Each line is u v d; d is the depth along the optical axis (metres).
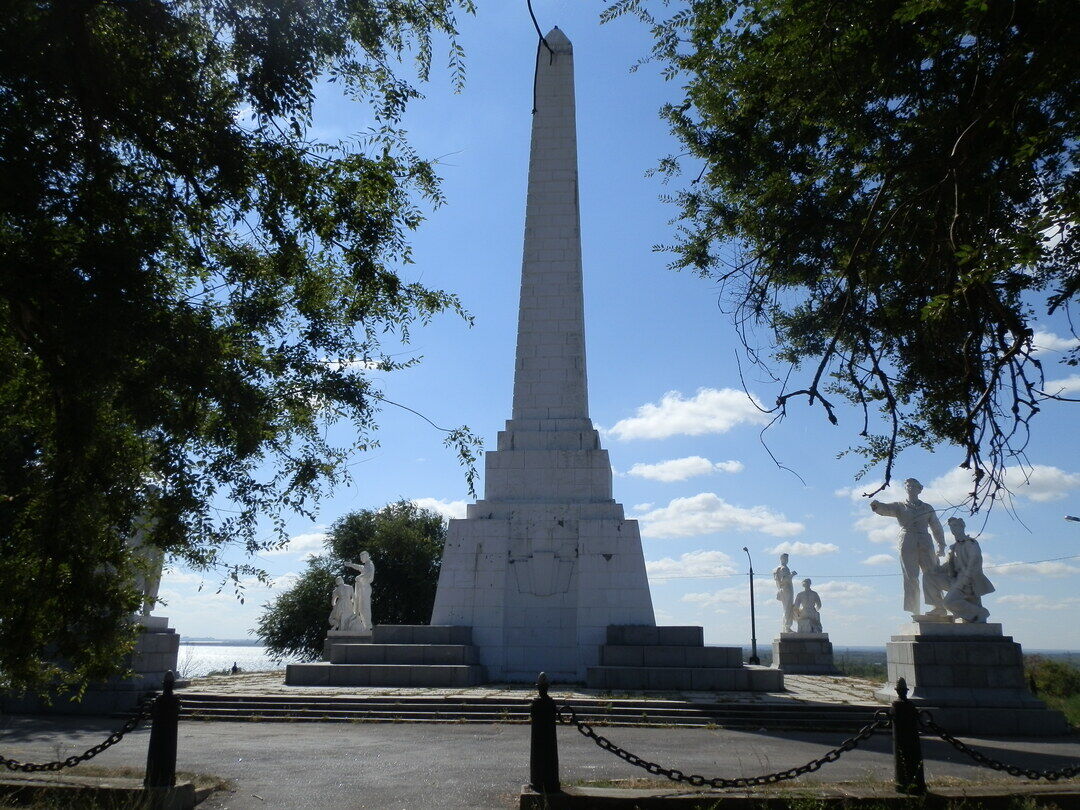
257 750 14.64
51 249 8.33
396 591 56.75
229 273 10.21
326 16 9.55
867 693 23.25
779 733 17.61
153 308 8.69
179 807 9.91
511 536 29.55
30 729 17.27
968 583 20.70
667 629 26.73
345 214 10.09
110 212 8.77
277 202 9.81
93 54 8.66
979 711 19.02
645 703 19.88
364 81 10.35
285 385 10.13
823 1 8.64
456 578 29.22
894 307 9.24
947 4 7.36
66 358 8.19
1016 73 7.70
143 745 15.34
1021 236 6.74
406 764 13.17
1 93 8.23
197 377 8.85
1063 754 15.50
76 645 9.36
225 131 9.33
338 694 21.27
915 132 8.98
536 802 9.55
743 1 9.92
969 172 8.35
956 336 8.65
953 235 7.23
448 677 24.80
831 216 9.73
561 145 33.09
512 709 19.64
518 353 31.59
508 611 28.80
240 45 9.32
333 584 55.78
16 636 8.68
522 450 30.64
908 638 20.83
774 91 9.96
